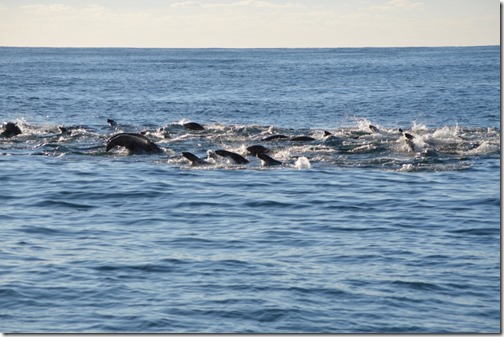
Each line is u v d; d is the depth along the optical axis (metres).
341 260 30.44
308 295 26.22
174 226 36.38
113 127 76.06
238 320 24.05
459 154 57.88
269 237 34.22
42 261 29.94
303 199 42.88
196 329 23.36
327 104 109.06
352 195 43.97
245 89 140.38
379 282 27.62
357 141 63.00
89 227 36.06
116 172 50.97
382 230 35.66
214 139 65.25
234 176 49.75
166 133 67.56
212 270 28.91
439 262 30.16
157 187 45.94
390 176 49.84
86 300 25.69
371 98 118.06
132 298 25.88
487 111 96.94
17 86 142.12
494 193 44.00
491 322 24.05
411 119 90.12
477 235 34.62
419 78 167.88
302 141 63.38
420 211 39.75
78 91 132.88
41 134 67.88
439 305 25.47
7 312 24.69
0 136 66.44
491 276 28.31
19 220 37.44
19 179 48.44
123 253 31.20
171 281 27.61
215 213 39.34
